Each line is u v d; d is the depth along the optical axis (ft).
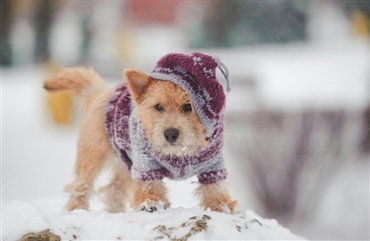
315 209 42.06
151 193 18.88
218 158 18.90
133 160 18.98
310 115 42.14
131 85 18.29
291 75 84.69
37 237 16.30
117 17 135.74
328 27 126.72
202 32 129.90
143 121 18.22
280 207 41.78
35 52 124.98
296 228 41.68
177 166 18.34
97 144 22.04
